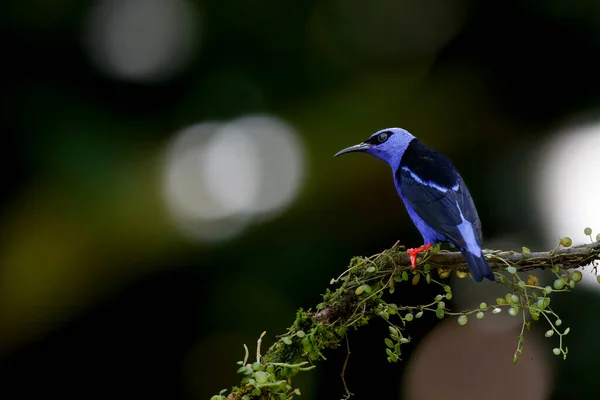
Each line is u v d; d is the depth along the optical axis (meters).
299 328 6.96
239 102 14.73
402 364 13.09
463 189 8.98
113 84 14.52
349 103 14.31
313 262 13.29
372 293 7.13
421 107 14.09
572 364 12.65
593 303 12.55
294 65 14.90
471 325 13.17
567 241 7.16
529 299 7.05
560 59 14.36
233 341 13.41
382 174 13.45
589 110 14.16
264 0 14.62
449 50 14.85
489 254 7.38
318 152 13.72
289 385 6.41
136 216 13.36
